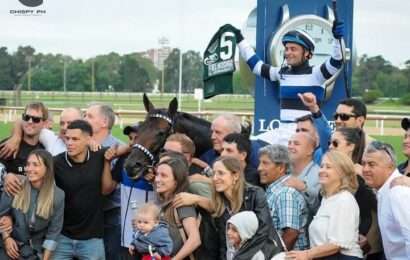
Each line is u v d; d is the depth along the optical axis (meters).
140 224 5.57
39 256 6.27
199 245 5.54
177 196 5.61
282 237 5.52
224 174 5.45
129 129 6.70
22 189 6.22
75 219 6.38
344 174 5.27
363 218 5.45
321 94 7.54
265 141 7.28
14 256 6.23
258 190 5.50
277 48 7.88
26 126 6.82
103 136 7.03
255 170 6.29
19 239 6.24
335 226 5.20
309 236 5.41
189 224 5.53
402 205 4.94
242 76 8.43
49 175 6.17
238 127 6.52
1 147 6.80
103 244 6.57
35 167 6.12
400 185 5.02
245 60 7.98
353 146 5.87
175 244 5.57
